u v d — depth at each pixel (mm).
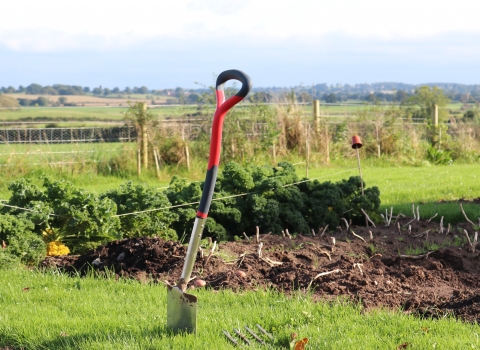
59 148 17781
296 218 9180
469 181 15312
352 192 9938
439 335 4773
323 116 21438
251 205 9117
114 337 4836
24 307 5672
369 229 9117
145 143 17750
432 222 9852
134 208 8492
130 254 7242
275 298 5820
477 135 24734
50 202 8297
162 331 4922
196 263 6930
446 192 13219
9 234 7566
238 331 4906
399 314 5316
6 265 7113
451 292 5996
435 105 24453
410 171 18625
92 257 7344
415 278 6402
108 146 18234
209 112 19328
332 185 9891
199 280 6348
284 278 6449
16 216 7977
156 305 5719
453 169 19312
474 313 5316
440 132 23547
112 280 6543
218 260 7012
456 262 6926
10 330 5082
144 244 7332
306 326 5023
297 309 5434
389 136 21922
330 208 9727
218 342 4695
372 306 5594
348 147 21672
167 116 18953
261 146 19531
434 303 5633
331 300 5797
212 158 4617
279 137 20391
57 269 7195
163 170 17672
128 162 17562
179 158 18094
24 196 8406
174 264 6949
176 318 4863
